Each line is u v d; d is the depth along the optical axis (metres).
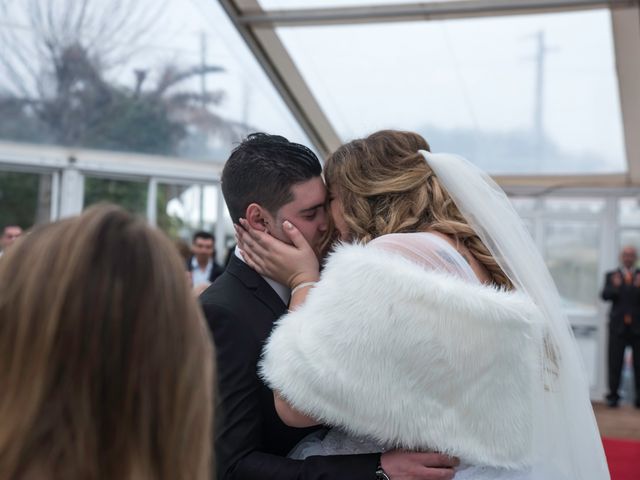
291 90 6.65
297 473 1.28
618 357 8.29
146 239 0.74
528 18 5.30
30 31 5.70
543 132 7.08
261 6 5.47
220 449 1.32
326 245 1.50
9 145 6.93
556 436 1.30
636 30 5.27
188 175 7.69
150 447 0.71
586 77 6.03
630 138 7.04
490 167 8.19
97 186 7.44
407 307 1.14
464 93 6.48
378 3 5.27
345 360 1.16
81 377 0.69
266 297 1.45
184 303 0.75
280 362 1.22
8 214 7.27
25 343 0.69
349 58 6.08
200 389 0.75
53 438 0.68
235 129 7.09
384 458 1.25
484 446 1.19
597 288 8.77
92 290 0.70
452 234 1.36
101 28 5.67
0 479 0.67
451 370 1.15
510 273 1.34
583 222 8.76
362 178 1.43
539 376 1.25
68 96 6.40
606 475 1.41
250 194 1.47
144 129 6.94
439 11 5.26
